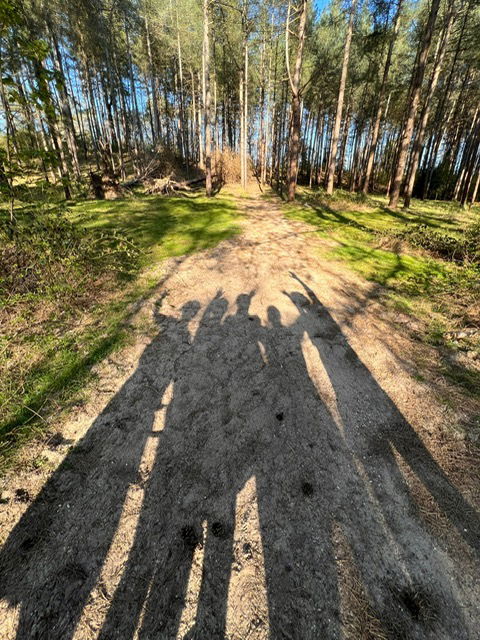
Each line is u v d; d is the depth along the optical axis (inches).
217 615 60.6
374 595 63.7
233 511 78.7
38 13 506.6
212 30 614.9
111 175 516.7
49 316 154.8
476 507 80.0
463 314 170.7
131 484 83.9
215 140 869.2
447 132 961.5
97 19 644.7
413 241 294.2
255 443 97.7
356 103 993.5
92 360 128.3
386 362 135.9
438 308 180.5
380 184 1186.6
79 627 58.4
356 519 77.3
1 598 61.3
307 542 72.5
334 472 89.0
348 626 59.4
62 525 73.7
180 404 111.1
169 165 730.8
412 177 528.7
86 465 87.9
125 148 1184.8
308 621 60.0
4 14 143.3
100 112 954.7
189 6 701.3
